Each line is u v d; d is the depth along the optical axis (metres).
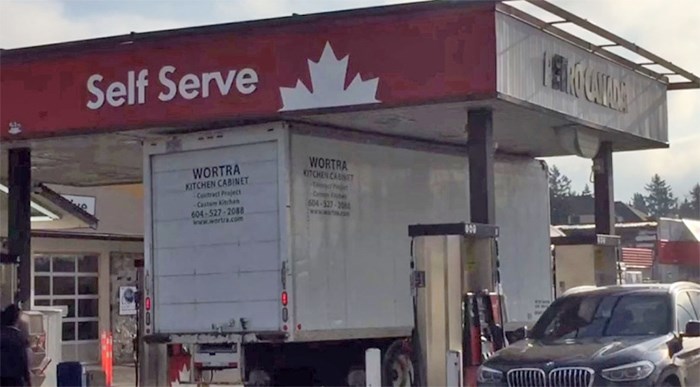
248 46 15.06
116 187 28.34
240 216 14.86
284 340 14.32
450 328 14.49
